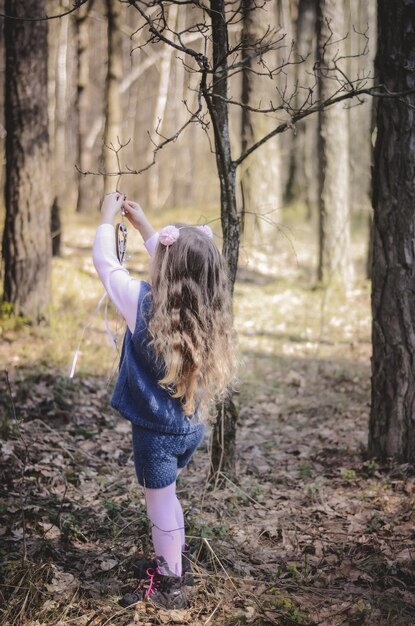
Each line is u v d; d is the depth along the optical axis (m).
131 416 2.95
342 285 12.52
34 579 3.24
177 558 3.12
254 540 3.85
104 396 6.45
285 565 3.60
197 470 4.95
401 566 3.51
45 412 5.80
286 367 8.07
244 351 8.74
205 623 3.05
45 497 4.21
